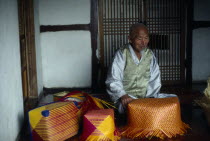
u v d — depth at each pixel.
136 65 4.01
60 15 5.46
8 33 3.26
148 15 5.66
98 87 5.68
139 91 4.10
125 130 3.58
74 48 5.57
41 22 5.46
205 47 5.79
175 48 5.79
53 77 5.64
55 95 4.24
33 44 4.89
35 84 4.98
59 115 3.37
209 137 3.47
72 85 5.67
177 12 5.69
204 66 5.85
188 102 4.77
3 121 2.96
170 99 3.66
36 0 5.21
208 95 3.78
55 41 5.53
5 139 3.01
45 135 3.26
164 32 5.73
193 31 5.72
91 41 5.55
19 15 4.41
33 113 3.29
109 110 3.50
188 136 3.51
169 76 5.84
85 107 3.74
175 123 3.51
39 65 5.31
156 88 4.12
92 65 5.60
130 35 3.92
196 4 5.63
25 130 3.80
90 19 5.50
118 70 4.00
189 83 5.83
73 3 5.44
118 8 5.58
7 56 3.19
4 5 3.14
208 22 5.69
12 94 3.34
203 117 4.11
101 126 3.28
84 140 3.33
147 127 3.49
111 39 5.65
